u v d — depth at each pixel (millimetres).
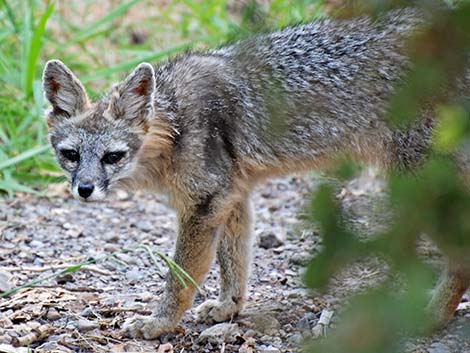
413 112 4613
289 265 11320
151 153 9594
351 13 4777
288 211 13672
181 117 9516
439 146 5914
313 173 11742
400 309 4027
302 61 9742
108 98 9938
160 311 9219
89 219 13344
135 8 20391
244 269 9734
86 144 9406
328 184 4434
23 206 13680
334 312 9289
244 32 8055
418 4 4297
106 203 14039
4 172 14078
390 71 9281
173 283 9203
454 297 8836
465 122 5031
